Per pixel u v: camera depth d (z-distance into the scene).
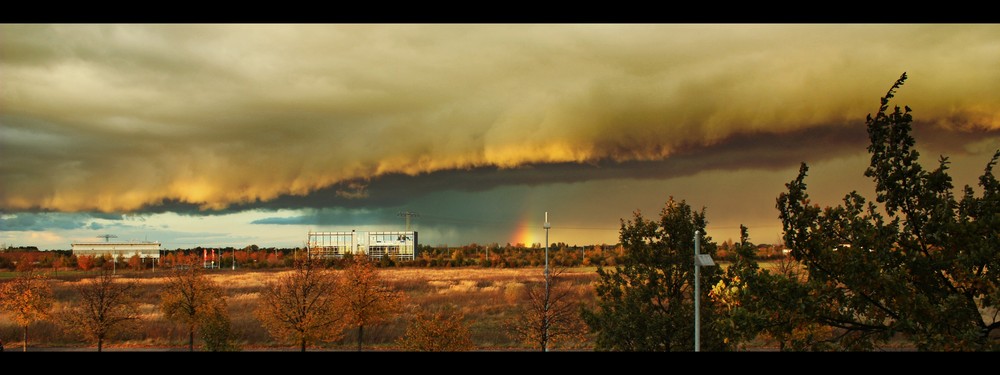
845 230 11.43
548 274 28.27
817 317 11.04
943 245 10.84
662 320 17.41
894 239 11.15
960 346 9.39
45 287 33.28
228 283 68.31
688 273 18.36
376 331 34.53
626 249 19.33
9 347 32.72
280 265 117.00
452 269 102.12
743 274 11.67
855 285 10.86
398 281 67.94
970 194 11.28
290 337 26.77
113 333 29.97
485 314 41.09
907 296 10.41
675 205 19.09
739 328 11.30
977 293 10.53
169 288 31.02
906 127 11.19
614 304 18.69
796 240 11.73
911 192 11.09
